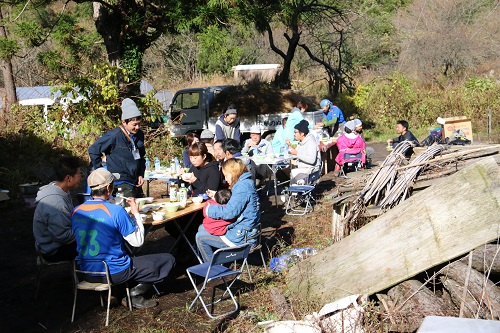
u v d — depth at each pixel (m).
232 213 5.79
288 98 15.91
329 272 5.37
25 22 12.38
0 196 9.94
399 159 5.91
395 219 5.18
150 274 5.26
